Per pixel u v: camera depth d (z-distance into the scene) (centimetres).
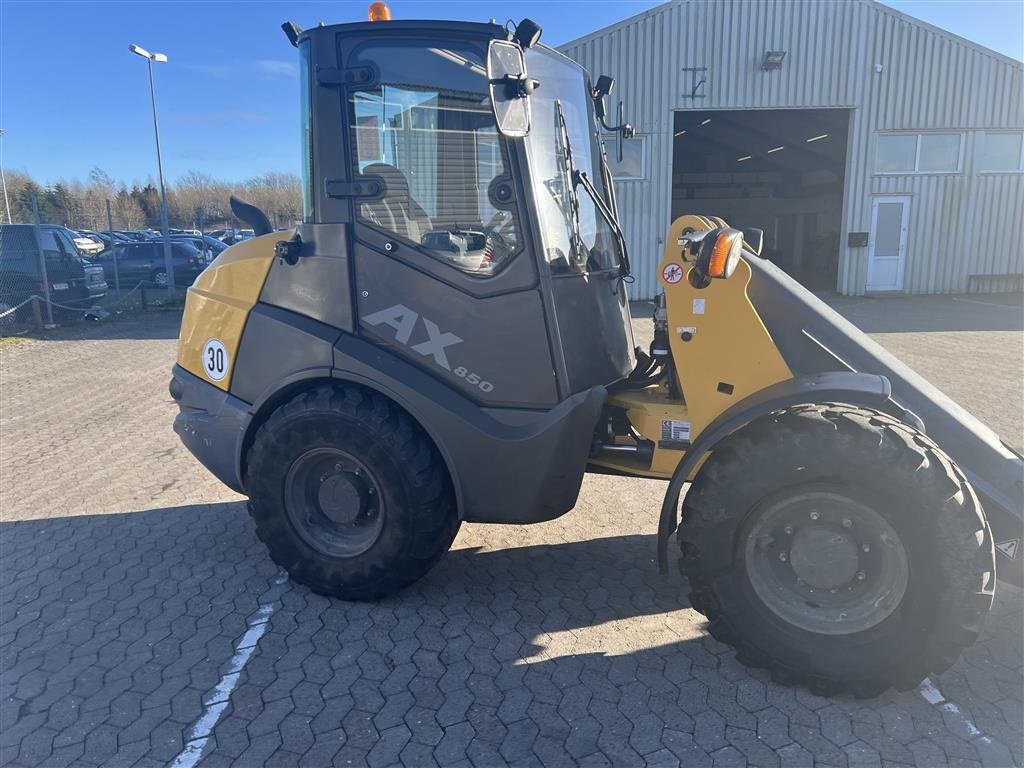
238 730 265
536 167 318
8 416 739
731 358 304
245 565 398
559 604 350
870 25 1677
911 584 258
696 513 278
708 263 282
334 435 323
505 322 317
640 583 370
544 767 243
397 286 324
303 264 337
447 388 325
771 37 1670
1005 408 705
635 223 1736
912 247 1831
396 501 323
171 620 342
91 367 1003
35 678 299
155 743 260
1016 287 1858
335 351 328
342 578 343
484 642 318
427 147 315
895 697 276
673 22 1652
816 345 306
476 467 322
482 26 304
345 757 250
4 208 3931
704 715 268
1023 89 1727
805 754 247
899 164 1780
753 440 271
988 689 279
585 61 1658
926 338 1143
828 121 1928
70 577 387
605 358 354
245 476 367
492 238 314
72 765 250
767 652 279
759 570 280
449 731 262
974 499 254
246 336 352
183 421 380
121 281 2152
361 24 310
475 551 408
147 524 457
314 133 323
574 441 315
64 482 539
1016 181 1792
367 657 308
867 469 254
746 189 2323
